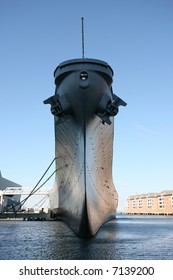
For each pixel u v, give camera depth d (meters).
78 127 13.38
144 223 34.75
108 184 22.33
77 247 11.32
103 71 12.12
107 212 23.58
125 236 16.61
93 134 14.06
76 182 15.51
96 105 12.62
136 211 113.19
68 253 10.00
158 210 96.06
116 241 13.76
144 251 10.91
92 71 12.00
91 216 14.49
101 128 14.70
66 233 17.02
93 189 15.42
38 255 9.66
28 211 47.97
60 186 21.72
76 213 15.36
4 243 12.62
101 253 10.04
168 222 38.75
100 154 16.33
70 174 16.94
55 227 22.55
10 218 39.69
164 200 92.81
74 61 12.06
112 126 16.58
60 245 11.87
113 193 28.00
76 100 12.30
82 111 12.53
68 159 16.91
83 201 14.05
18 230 19.67
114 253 10.20
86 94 12.02
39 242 12.86
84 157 13.68
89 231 14.39
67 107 12.77
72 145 15.22
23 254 9.87
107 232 18.50
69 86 12.30
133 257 9.61
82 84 11.74
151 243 13.47
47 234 16.50
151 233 19.38
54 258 9.16
